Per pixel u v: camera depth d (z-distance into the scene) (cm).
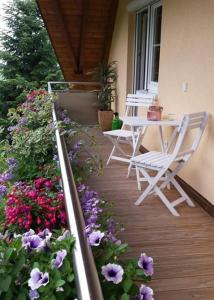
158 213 312
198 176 333
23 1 1336
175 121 354
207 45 309
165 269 227
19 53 1369
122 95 657
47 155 321
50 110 419
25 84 1269
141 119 372
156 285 211
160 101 444
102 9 677
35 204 206
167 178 330
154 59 513
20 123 399
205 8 310
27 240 153
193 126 298
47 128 340
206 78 313
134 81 609
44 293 132
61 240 150
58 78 1366
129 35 600
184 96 366
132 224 290
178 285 211
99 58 823
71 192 140
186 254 245
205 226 288
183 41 363
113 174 422
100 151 516
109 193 361
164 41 422
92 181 397
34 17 1357
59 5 636
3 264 137
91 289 87
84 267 95
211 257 242
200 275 221
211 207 306
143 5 523
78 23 701
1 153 338
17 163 306
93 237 154
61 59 822
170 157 302
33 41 1352
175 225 289
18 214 198
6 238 166
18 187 231
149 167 315
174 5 385
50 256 146
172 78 399
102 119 686
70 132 353
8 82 1268
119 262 163
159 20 489
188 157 318
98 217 199
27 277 143
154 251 248
